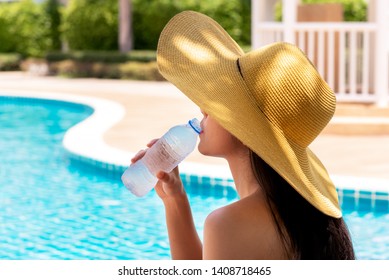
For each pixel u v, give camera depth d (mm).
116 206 9680
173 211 3145
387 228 8492
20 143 15320
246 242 2459
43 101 22578
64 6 38094
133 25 33125
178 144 3008
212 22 3016
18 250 7883
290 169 2525
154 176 3084
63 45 37125
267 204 2533
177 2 32156
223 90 2607
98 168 11492
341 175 10297
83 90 25078
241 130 2520
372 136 14156
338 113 15117
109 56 31156
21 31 36438
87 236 8383
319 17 16344
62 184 11047
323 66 15664
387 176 10250
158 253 7727
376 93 15523
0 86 26844
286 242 2479
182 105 19891
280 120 2582
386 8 15211
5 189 10789
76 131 14406
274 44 2660
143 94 23328
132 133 14445
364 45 15539
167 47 2859
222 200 9953
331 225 2617
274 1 17469
